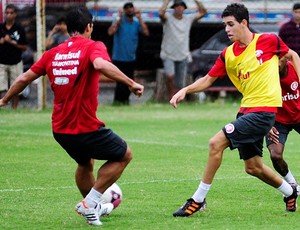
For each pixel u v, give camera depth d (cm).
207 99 5622
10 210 2242
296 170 3008
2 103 2061
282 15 5950
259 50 2094
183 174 2891
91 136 1967
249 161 2142
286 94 2405
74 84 1950
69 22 1995
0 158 3281
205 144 3709
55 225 2039
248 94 2109
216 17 5950
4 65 4903
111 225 2030
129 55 5197
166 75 5259
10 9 4862
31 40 5781
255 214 2180
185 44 5222
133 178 2800
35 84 5719
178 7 5159
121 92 5362
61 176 2850
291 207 2214
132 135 4009
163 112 4988
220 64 2159
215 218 2117
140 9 5906
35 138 3875
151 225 2023
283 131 2422
